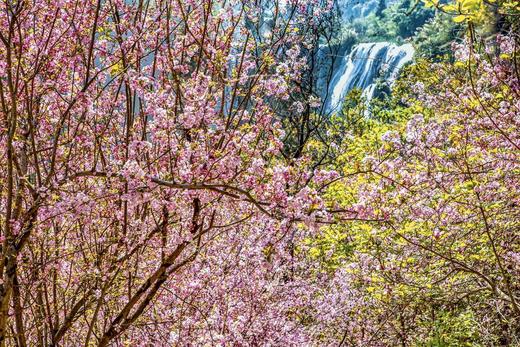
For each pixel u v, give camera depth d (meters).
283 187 5.08
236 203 5.90
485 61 8.20
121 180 4.85
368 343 10.44
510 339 9.30
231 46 6.25
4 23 5.19
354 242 10.69
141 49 5.75
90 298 5.70
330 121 17.44
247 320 7.13
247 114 5.82
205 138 5.51
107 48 5.68
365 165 6.04
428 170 8.27
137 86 5.13
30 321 6.55
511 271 8.67
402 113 19.36
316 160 13.78
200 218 6.01
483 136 8.72
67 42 5.45
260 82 5.79
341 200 10.73
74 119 5.90
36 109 5.38
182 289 6.50
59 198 4.93
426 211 8.30
